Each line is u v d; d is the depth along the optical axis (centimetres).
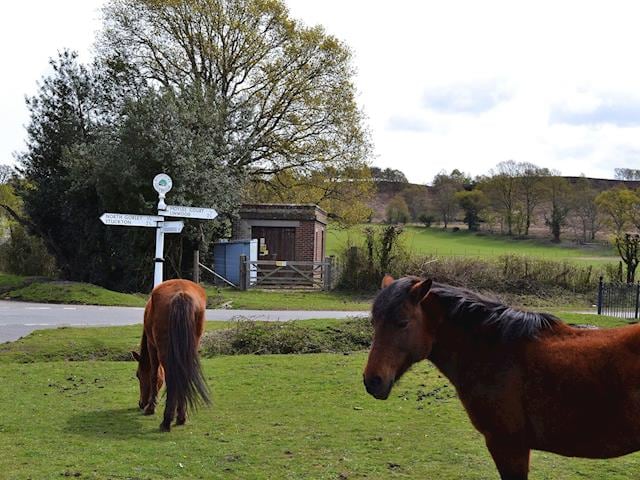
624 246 3234
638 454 745
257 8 3778
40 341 1480
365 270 3048
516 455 484
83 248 3073
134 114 2861
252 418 911
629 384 432
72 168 2878
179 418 873
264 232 3469
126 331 1606
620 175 6994
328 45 3884
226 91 3894
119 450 752
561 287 3059
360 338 1541
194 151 2898
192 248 3169
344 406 977
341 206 4209
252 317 1927
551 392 462
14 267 3441
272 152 4000
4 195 4069
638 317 2344
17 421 888
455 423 873
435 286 528
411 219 6700
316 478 662
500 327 494
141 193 2827
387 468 693
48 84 3219
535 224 5969
